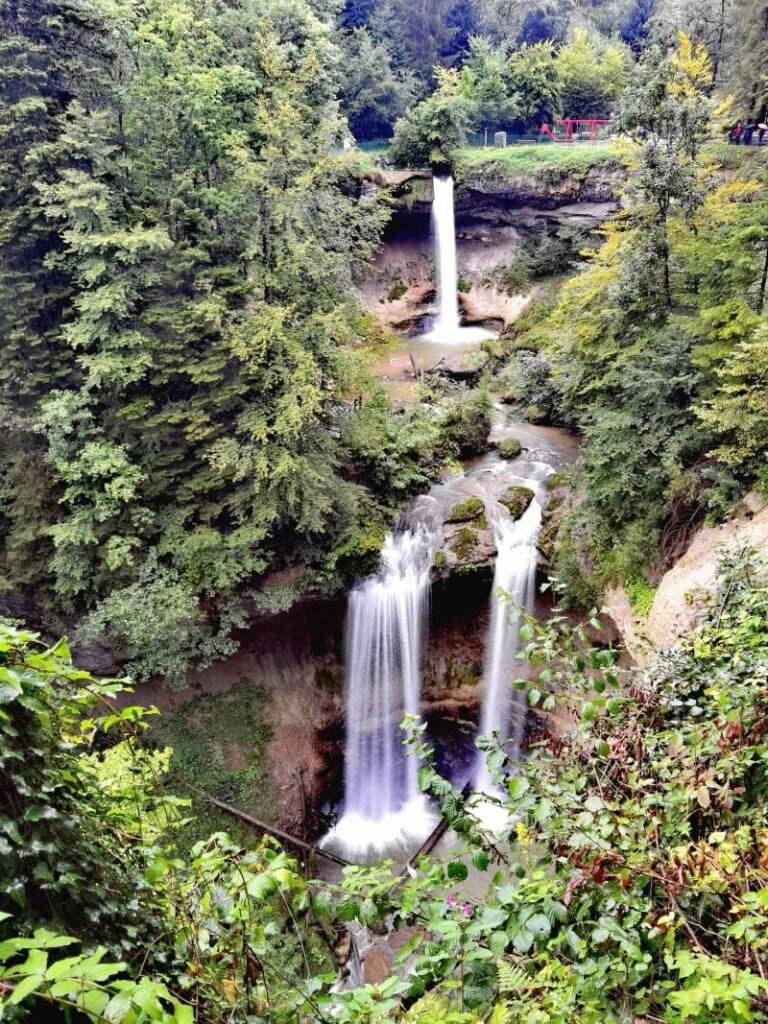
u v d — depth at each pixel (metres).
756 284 12.16
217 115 14.37
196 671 15.65
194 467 14.81
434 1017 2.80
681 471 12.38
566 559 14.68
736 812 3.74
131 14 13.91
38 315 13.73
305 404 13.11
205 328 14.04
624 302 13.77
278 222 13.59
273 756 15.58
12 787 2.42
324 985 2.82
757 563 7.07
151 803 3.63
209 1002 2.93
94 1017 1.66
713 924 3.17
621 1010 2.84
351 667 16.69
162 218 14.10
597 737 4.25
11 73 12.27
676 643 6.63
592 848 3.18
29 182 12.87
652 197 13.12
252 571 15.23
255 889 2.58
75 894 2.54
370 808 16.48
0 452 14.45
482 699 17.23
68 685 2.82
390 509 16.78
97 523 13.73
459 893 3.16
